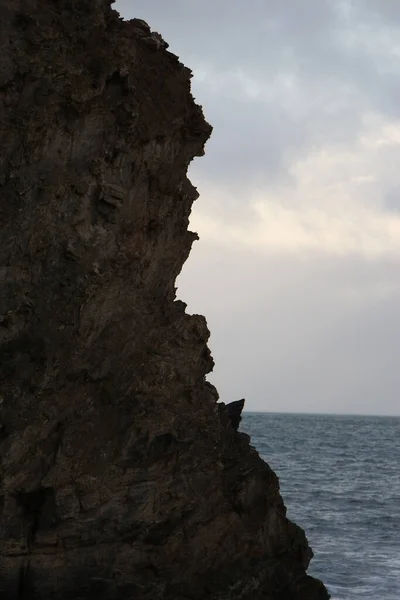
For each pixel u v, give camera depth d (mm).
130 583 23969
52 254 23688
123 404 25156
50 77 23609
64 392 24000
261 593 26547
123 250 25266
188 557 25344
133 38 26594
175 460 25625
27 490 23266
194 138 27797
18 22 23766
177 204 27625
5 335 22891
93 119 24469
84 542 23766
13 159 23016
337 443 147000
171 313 27203
